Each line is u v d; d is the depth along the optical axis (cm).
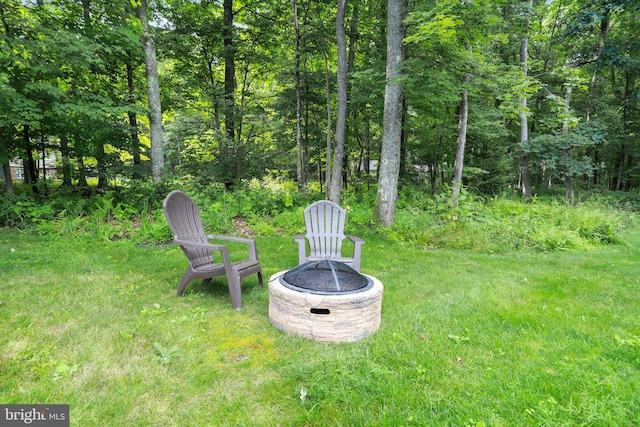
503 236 647
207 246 310
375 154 1259
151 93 851
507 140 1345
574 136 1034
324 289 259
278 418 172
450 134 1064
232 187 977
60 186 916
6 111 608
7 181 705
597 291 386
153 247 541
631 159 1636
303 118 1109
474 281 412
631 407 177
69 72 752
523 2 850
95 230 580
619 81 1492
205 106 1181
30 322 265
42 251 475
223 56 1071
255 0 1105
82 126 766
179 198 353
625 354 236
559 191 1409
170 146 1118
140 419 169
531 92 619
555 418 168
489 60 818
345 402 181
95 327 261
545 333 269
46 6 713
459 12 565
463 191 794
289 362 221
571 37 1095
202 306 315
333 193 796
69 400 179
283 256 510
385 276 424
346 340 250
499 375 207
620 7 921
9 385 188
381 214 704
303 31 995
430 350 238
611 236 727
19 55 620
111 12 822
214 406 180
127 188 855
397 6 639
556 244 651
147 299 325
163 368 211
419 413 173
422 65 622
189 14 1077
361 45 1072
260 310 308
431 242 636
